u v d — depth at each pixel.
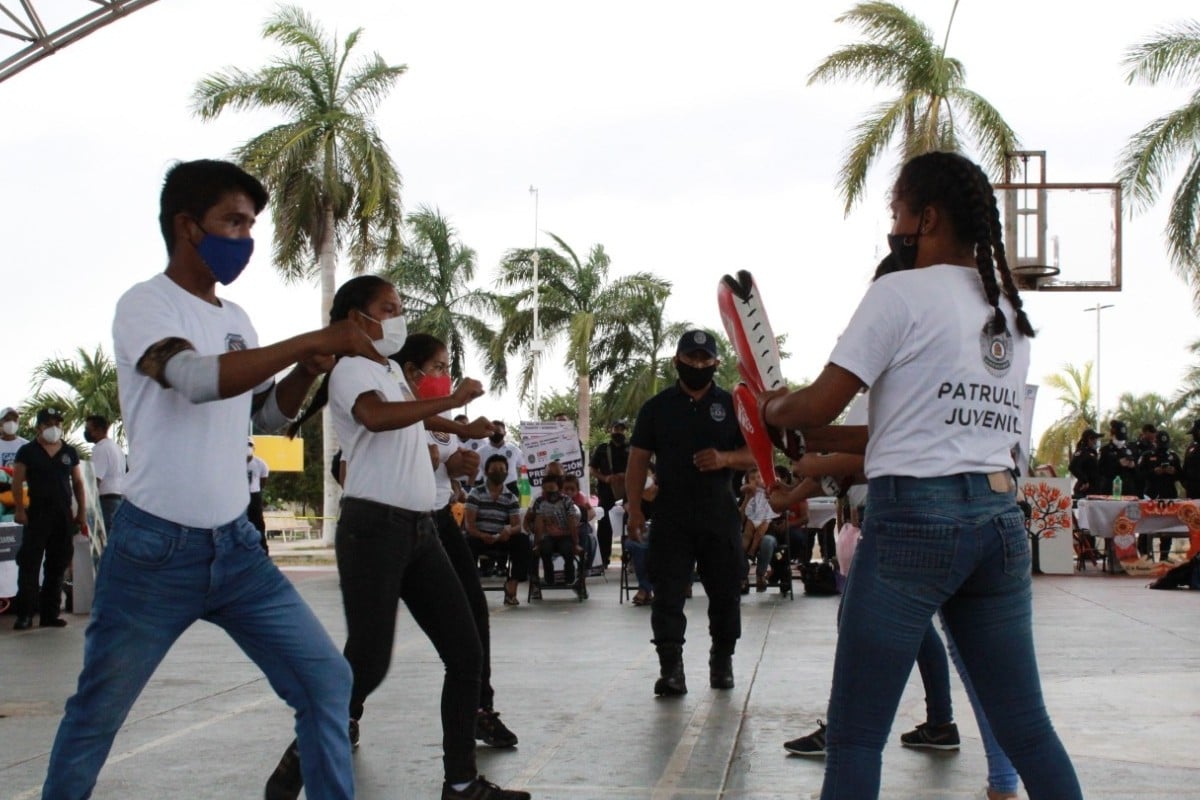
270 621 3.28
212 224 3.22
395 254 30.66
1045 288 17.58
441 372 5.38
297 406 3.64
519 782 4.76
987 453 2.90
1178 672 7.47
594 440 48.19
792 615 11.50
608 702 6.57
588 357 39.28
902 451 2.90
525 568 13.48
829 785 2.89
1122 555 16.70
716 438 6.82
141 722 6.18
